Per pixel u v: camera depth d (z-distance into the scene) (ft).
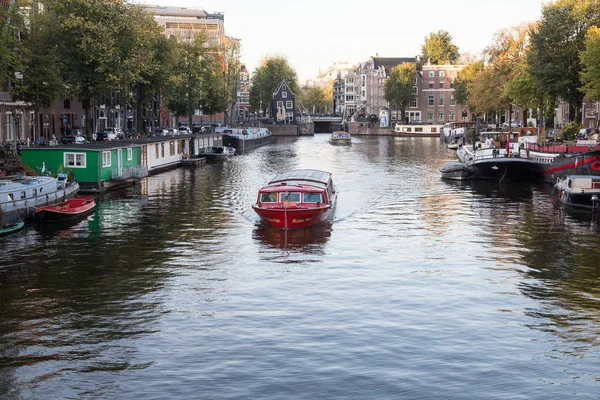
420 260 92.02
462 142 299.99
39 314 69.56
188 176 198.08
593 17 216.13
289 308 71.00
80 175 154.81
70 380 53.88
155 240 104.22
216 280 82.07
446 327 65.21
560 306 71.82
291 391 51.72
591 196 131.85
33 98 175.32
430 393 51.37
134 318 68.13
